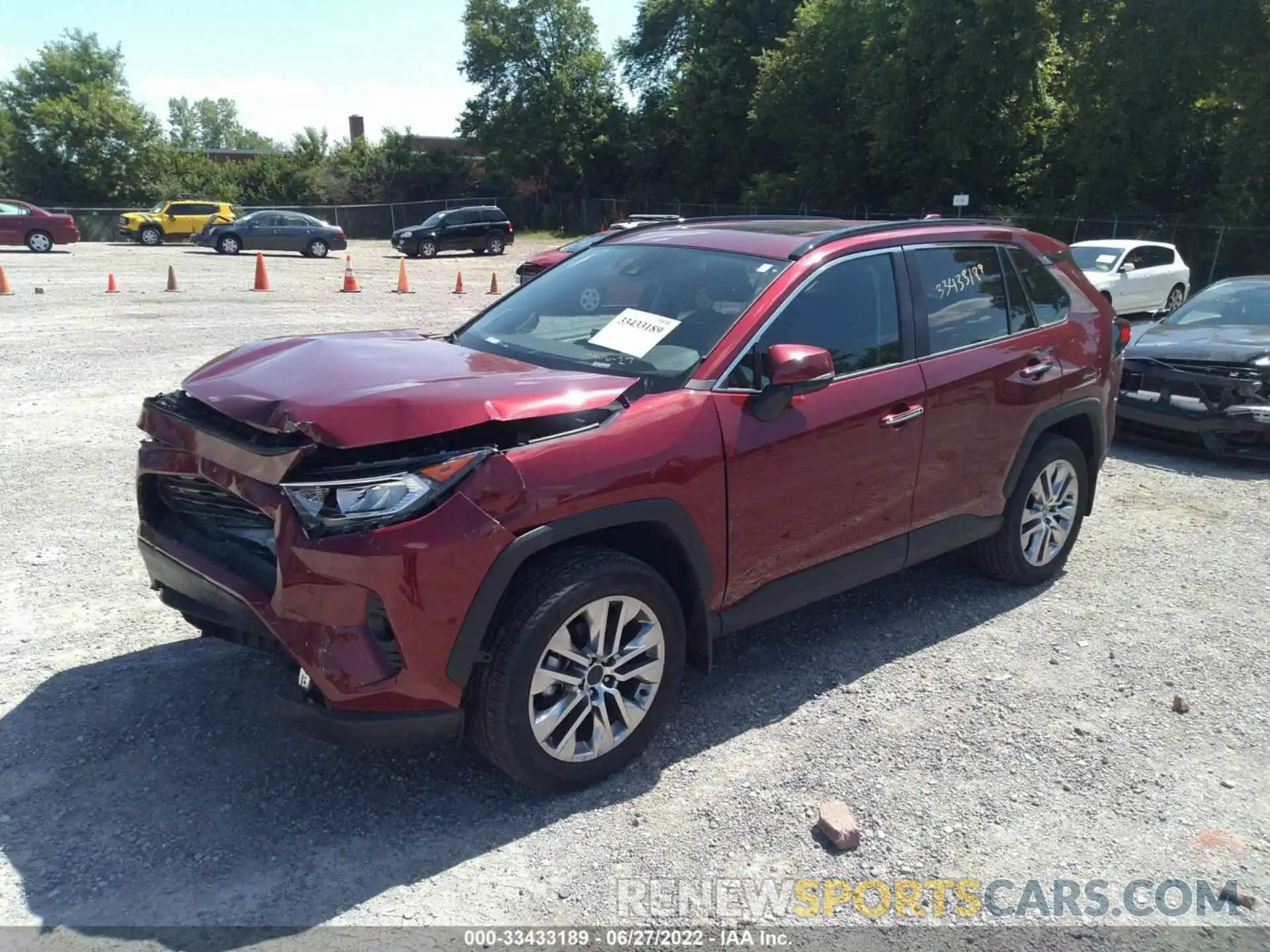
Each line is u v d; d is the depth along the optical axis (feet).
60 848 9.80
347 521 9.37
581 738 11.06
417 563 9.43
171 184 177.17
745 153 151.94
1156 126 91.30
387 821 10.44
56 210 147.13
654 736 11.87
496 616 10.30
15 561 16.88
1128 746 12.37
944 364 14.46
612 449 10.70
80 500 20.06
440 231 117.80
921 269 14.73
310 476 9.59
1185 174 96.12
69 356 35.78
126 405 28.25
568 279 14.97
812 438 12.56
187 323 46.83
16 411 27.12
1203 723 12.99
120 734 11.83
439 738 10.12
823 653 14.70
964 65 102.12
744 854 10.13
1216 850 10.44
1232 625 16.06
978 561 17.11
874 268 14.08
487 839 10.22
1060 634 15.58
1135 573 18.30
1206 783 11.66
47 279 69.46
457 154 193.16
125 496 20.44
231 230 108.68
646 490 10.89
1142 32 87.92
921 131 112.57
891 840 10.41
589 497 10.41
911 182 116.78
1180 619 16.29
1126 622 16.10
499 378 11.01
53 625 14.57
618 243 15.51
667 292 13.47
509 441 10.42
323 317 51.65
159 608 15.29
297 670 10.24
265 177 184.55
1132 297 56.34
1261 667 14.61
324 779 11.14
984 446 15.17
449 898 9.34
